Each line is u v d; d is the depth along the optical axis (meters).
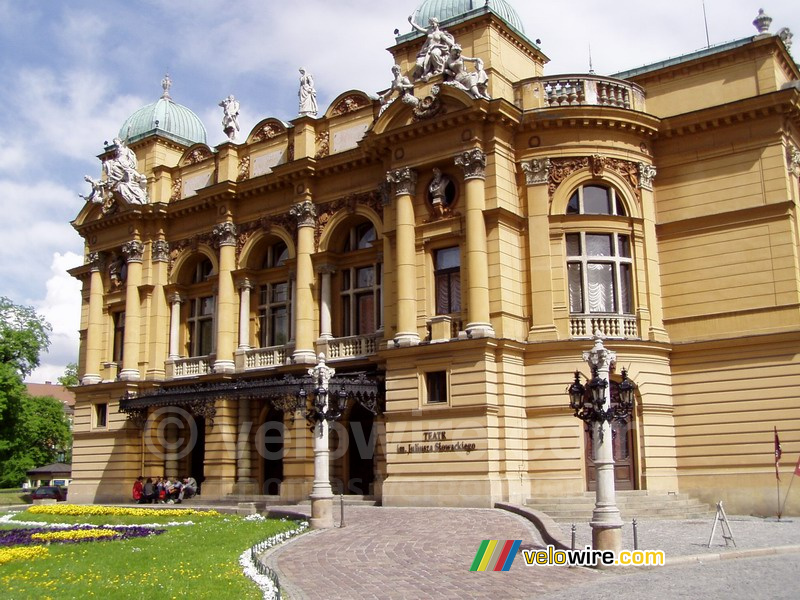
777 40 32.50
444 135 32.97
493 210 31.67
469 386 30.53
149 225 45.09
